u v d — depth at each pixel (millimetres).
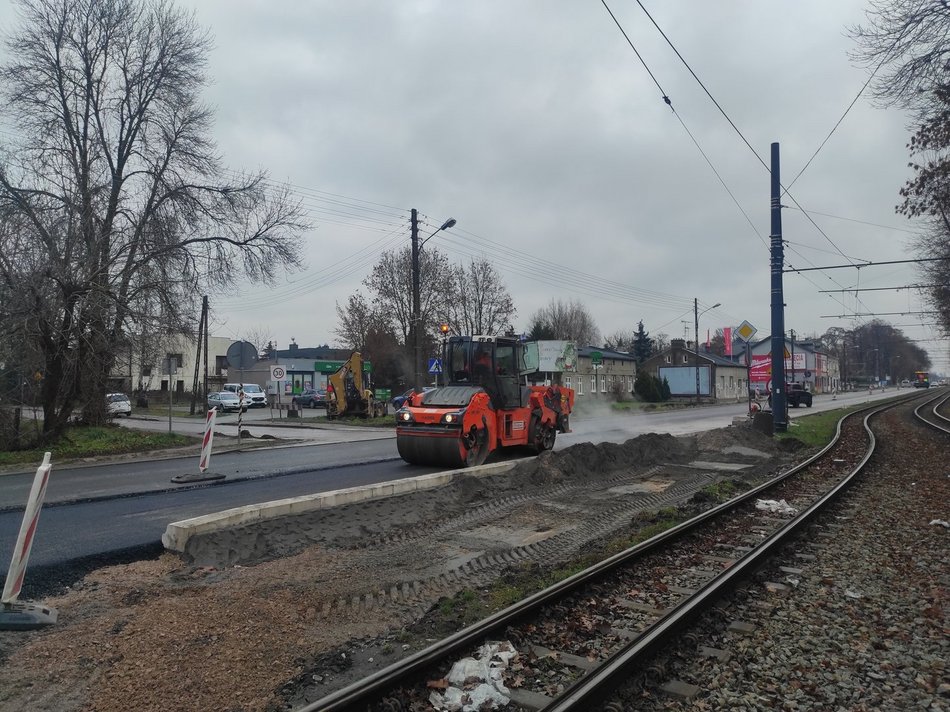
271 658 4660
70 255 17609
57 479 13258
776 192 21234
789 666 4699
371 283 54500
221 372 76938
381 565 6930
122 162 25078
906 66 13359
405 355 54188
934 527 8938
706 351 81250
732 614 5688
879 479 13117
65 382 18484
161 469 14523
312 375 65688
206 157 24781
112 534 8109
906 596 6211
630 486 12242
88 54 23344
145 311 19562
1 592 5977
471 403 13898
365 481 12148
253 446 19359
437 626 5250
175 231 22719
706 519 9016
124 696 4094
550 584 6246
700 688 4355
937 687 4371
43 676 4352
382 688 4051
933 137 15664
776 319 21438
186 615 5340
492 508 9977
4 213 17562
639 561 7098
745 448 17391
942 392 95500
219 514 7863
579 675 4457
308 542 7750
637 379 56531
